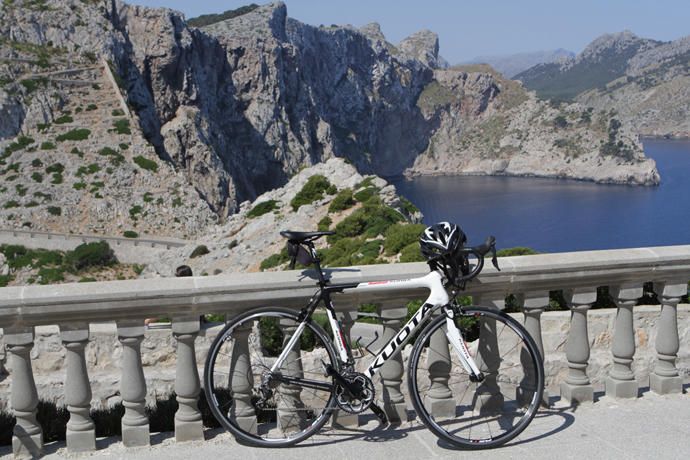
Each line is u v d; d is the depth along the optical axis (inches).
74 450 163.2
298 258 161.6
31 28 3981.3
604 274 181.0
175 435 168.7
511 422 175.6
